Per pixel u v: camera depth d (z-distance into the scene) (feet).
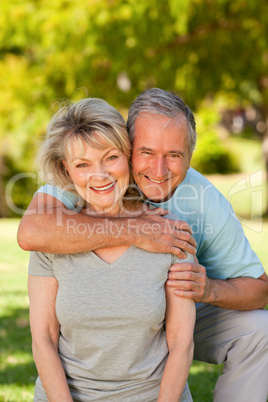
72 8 39.96
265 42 42.04
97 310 8.27
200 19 42.57
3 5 43.60
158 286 8.41
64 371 8.48
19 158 61.21
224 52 46.68
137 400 8.34
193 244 8.93
